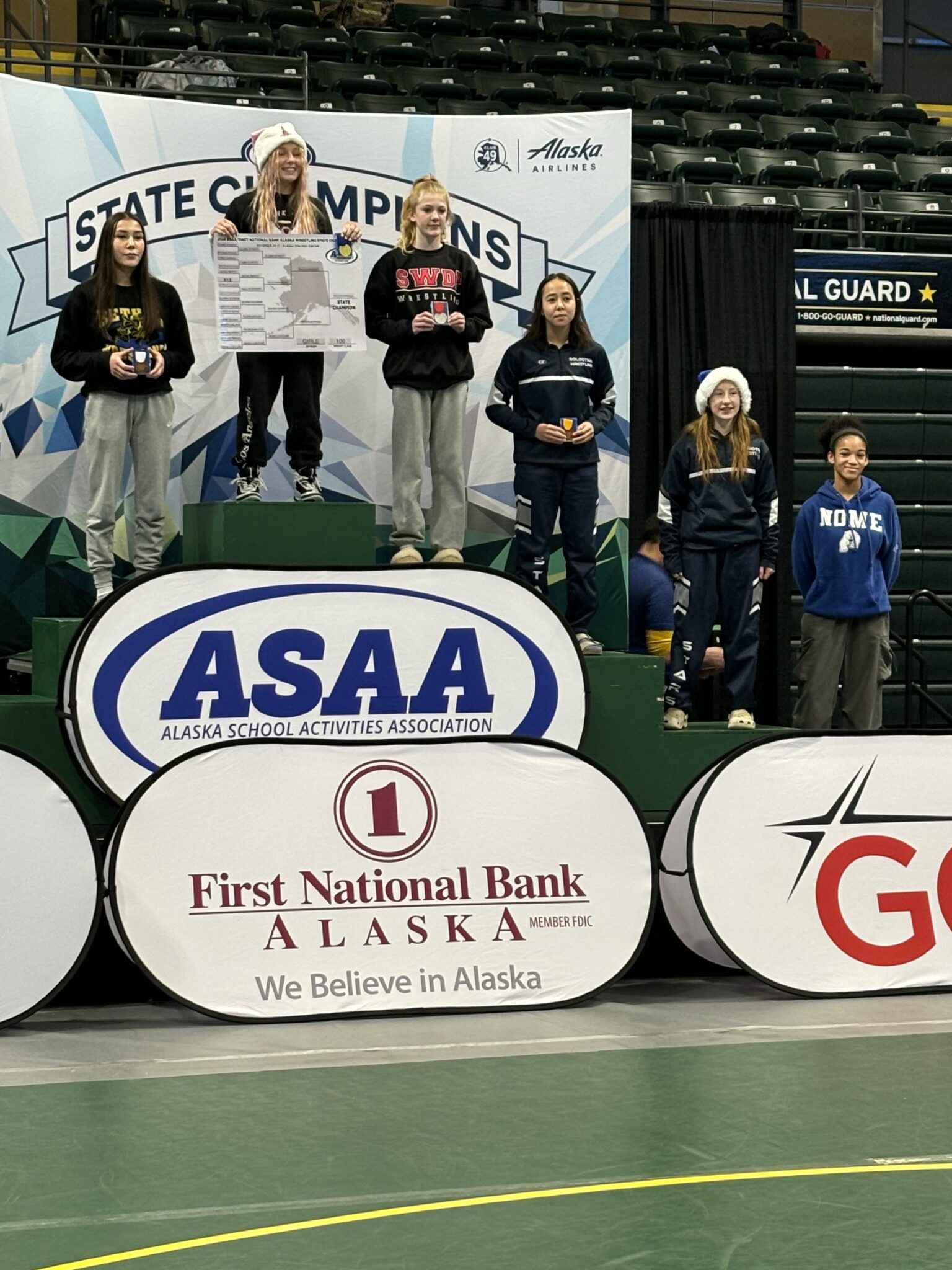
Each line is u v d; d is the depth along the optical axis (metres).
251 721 5.98
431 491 7.78
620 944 5.65
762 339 9.10
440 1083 4.49
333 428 7.75
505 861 5.57
